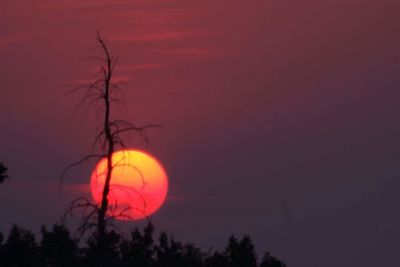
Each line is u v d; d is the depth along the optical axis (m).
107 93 75.44
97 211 76.38
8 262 93.88
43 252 98.50
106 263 83.25
